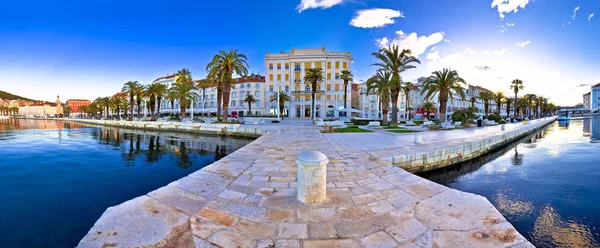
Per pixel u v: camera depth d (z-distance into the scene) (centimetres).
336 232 337
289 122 3816
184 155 1677
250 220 371
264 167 702
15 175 1148
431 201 433
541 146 1973
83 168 1302
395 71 2883
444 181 1000
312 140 1401
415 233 331
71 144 2302
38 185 991
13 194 880
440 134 1845
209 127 2938
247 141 2295
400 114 7275
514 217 668
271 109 6512
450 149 1148
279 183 550
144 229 249
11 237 583
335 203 432
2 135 3241
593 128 3891
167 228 256
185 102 4897
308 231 340
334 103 6200
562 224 625
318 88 6166
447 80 2728
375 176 608
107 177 1121
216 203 432
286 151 992
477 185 941
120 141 2497
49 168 1296
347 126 2814
